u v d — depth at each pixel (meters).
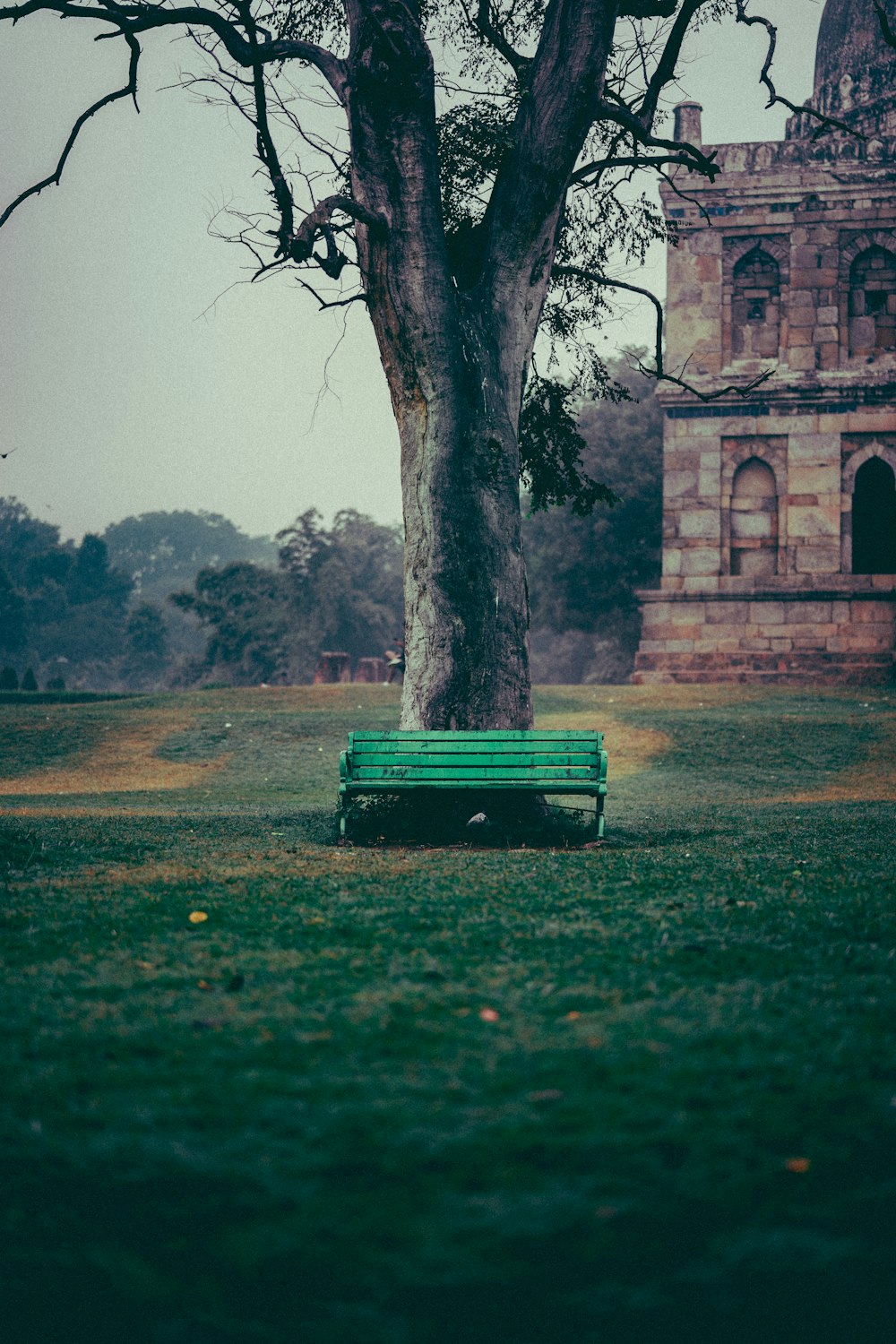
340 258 14.80
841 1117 4.24
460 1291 3.36
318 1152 4.05
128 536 199.12
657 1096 4.42
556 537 55.31
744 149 36.78
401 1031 5.14
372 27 13.49
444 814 12.56
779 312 36.84
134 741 25.33
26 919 7.48
